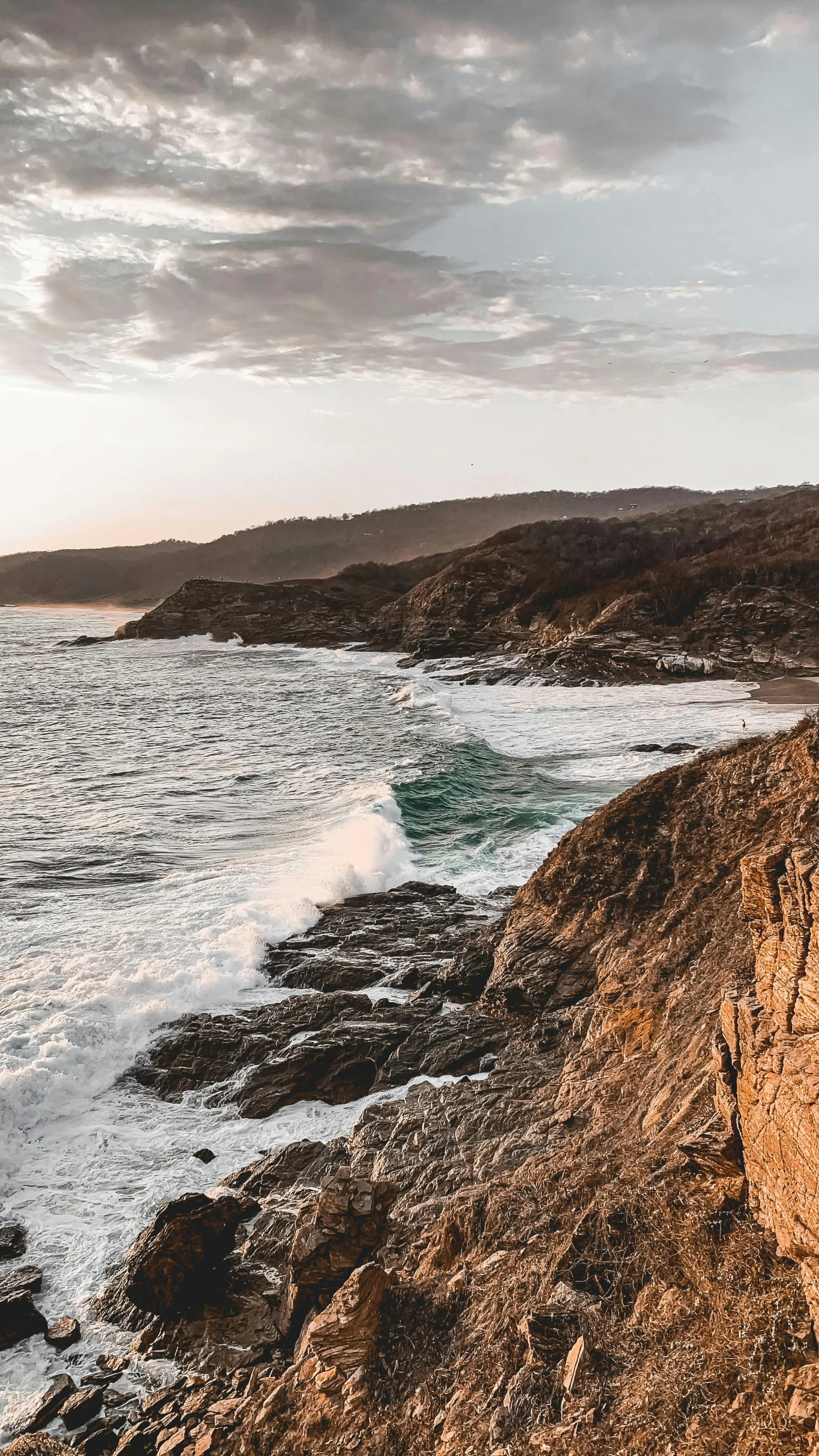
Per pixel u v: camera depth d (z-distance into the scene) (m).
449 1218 9.66
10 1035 15.32
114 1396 9.16
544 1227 8.35
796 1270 5.89
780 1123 6.11
